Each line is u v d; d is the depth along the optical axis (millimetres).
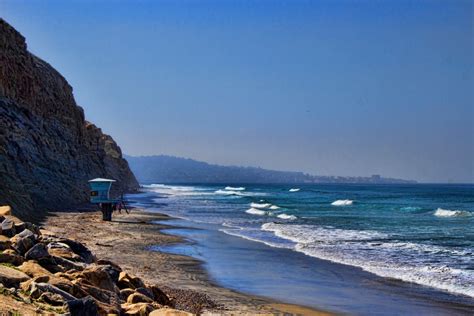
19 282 9406
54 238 14828
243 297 16875
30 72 62969
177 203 80125
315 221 46812
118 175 125000
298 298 17094
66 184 58625
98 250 25188
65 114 75812
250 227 40625
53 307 8609
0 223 13289
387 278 20438
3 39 56344
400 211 63625
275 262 23984
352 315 15180
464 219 50844
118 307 10422
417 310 15742
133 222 42844
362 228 40156
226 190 169750
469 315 15281
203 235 34625
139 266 21359
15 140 49656
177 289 17078
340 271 21906
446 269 22047
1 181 32500
